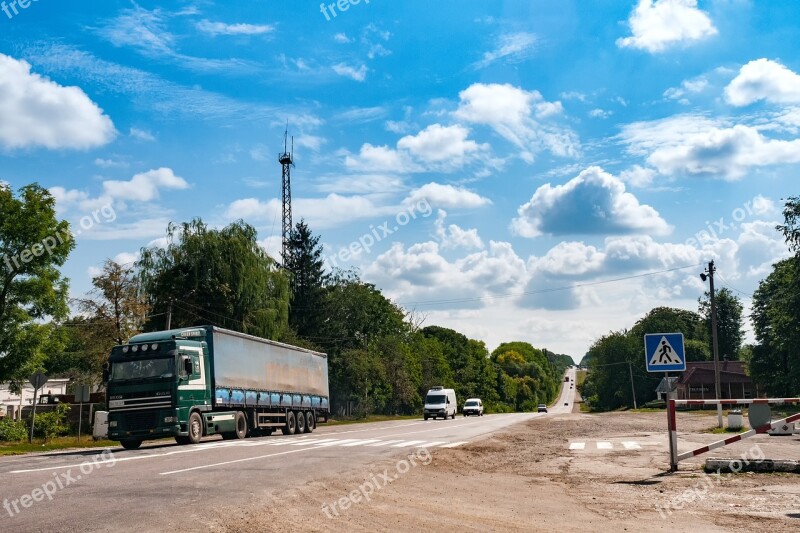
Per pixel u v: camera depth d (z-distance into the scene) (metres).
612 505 11.06
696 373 97.56
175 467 15.34
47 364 71.62
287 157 81.75
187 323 54.88
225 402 28.70
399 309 104.88
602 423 41.09
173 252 55.19
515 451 21.61
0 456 23.08
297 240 86.25
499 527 9.09
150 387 25.22
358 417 80.81
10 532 7.83
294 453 19.67
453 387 121.44
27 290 41.41
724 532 8.88
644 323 121.81
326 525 8.78
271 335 57.41
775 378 69.69
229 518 8.80
